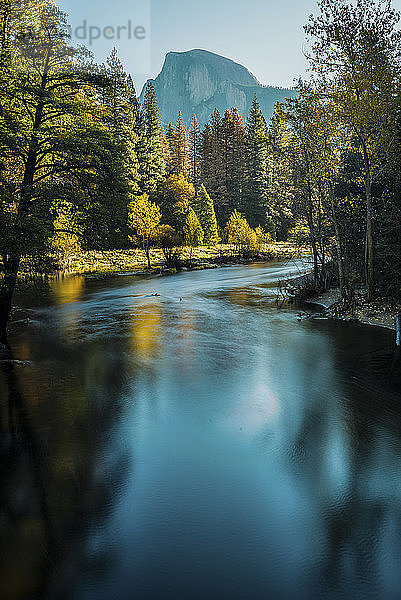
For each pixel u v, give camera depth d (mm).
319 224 26406
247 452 8172
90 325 19688
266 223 77125
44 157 16500
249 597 4879
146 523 6152
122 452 8234
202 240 64625
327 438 8688
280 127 22938
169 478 7320
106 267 45406
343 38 19219
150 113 72438
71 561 5426
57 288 32375
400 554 5531
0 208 13305
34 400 10844
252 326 19047
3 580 5141
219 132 84188
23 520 6234
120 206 16766
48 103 14469
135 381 12211
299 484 7105
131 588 5012
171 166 83062
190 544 5715
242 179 81688
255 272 42000
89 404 10570
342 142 20859
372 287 21172
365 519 6211
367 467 7605
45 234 13844
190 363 13812
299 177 24609
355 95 19875
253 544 5715
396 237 20562
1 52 14062
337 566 5336
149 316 21656
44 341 16797
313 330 17984
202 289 31297
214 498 6738
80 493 6891
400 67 19156
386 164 20438
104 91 16203
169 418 9727
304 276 35719
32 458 8016
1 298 15461
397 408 10086
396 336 16047
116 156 16453
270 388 11500
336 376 12328
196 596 4898
